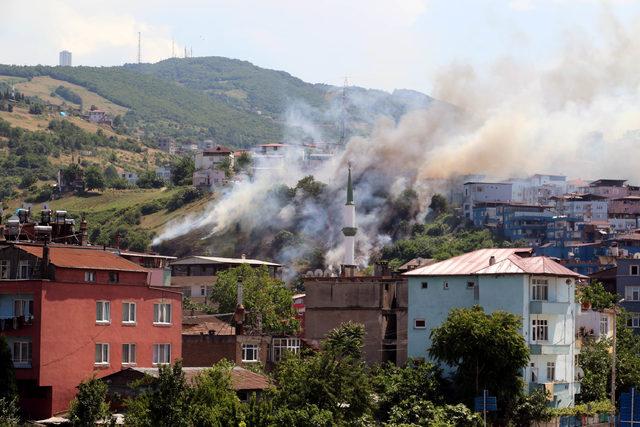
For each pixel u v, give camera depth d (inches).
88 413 5989.2
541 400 7480.3
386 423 7071.9
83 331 6756.9
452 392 7406.5
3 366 6289.4
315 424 6033.5
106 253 7396.7
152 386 5969.5
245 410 5885.8
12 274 6806.1
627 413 7037.4
